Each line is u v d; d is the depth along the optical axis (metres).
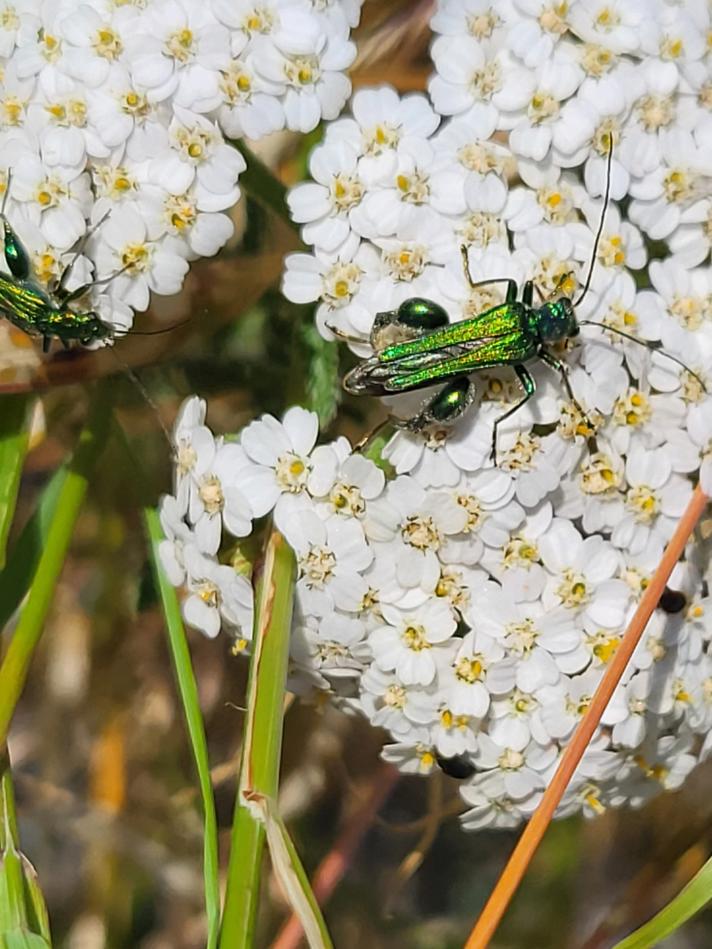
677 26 0.11
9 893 0.11
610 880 0.13
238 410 0.12
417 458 0.10
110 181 0.11
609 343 0.11
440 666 0.11
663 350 0.11
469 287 0.10
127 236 0.11
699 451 0.11
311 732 0.13
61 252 0.11
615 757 0.11
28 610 0.11
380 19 0.12
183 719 0.13
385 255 0.10
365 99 0.11
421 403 0.10
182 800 0.13
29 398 0.11
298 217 0.10
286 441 0.10
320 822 0.13
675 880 0.13
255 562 0.11
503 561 0.11
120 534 0.13
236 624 0.11
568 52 0.11
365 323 0.10
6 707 0.11
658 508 0.11
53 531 0.11
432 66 0.12
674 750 0.11
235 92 0.10
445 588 0.10
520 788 0.11
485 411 0.10
